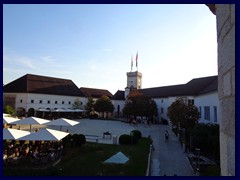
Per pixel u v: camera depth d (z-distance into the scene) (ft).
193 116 94.73
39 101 191.11
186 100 111.04
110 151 65.62
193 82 158.71
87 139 89.56
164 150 71.82
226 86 8.05
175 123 98.58
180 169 51.24
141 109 170.09
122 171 45.34
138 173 44.55
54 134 58.39
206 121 101.40
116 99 246.06
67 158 56.29
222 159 8.84
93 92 263.70
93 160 54.08
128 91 240.73
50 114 189.16
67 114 201.57
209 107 97.76
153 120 179.22
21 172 41.47
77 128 126.62
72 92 220.23
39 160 51.31
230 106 7.53
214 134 60.54
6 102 186.39
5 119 81.20
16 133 56.03
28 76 201.77
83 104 225.35
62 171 45.16
